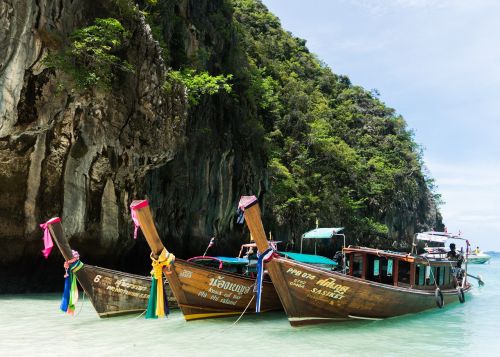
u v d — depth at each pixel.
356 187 52.47
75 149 17.17
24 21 14.95
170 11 23.30
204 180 26.08
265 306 12.32
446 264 16.33
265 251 9.77
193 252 25.92
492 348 9.62
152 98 18.73
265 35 57.78
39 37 15.39
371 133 62.62
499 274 36.53
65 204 17.27
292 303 10.27
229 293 11.45
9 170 16.16
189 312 11.07
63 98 16.39
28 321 11.09
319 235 16.69
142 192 20.73
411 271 13.36
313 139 47.69
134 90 18.41
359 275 13.82
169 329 10.46
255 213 9.58
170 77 19.61
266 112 46.03
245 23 55.84
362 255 13.57
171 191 23.28
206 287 11.05
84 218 17.92
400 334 10.72
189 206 25.11
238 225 31.11
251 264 14.12
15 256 16.53
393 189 56.78
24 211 16.61
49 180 16.98
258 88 34.12
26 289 16.66
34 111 15.87
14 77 15.11
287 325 11.20
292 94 50.22
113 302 11.55
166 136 19.28
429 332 11.13
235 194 29.53
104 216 18.62
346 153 52.06
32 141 16.34
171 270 10.11
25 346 8.67
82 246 18.16
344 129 58.91
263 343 9.33
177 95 19.64
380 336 10.39
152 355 8.27
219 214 28.11
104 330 10.27
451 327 11.95
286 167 45.47
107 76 16.66
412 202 62.50
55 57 15.60
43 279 17.16
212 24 28.31
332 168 50.12
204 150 25.75
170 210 23.72
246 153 30.66
